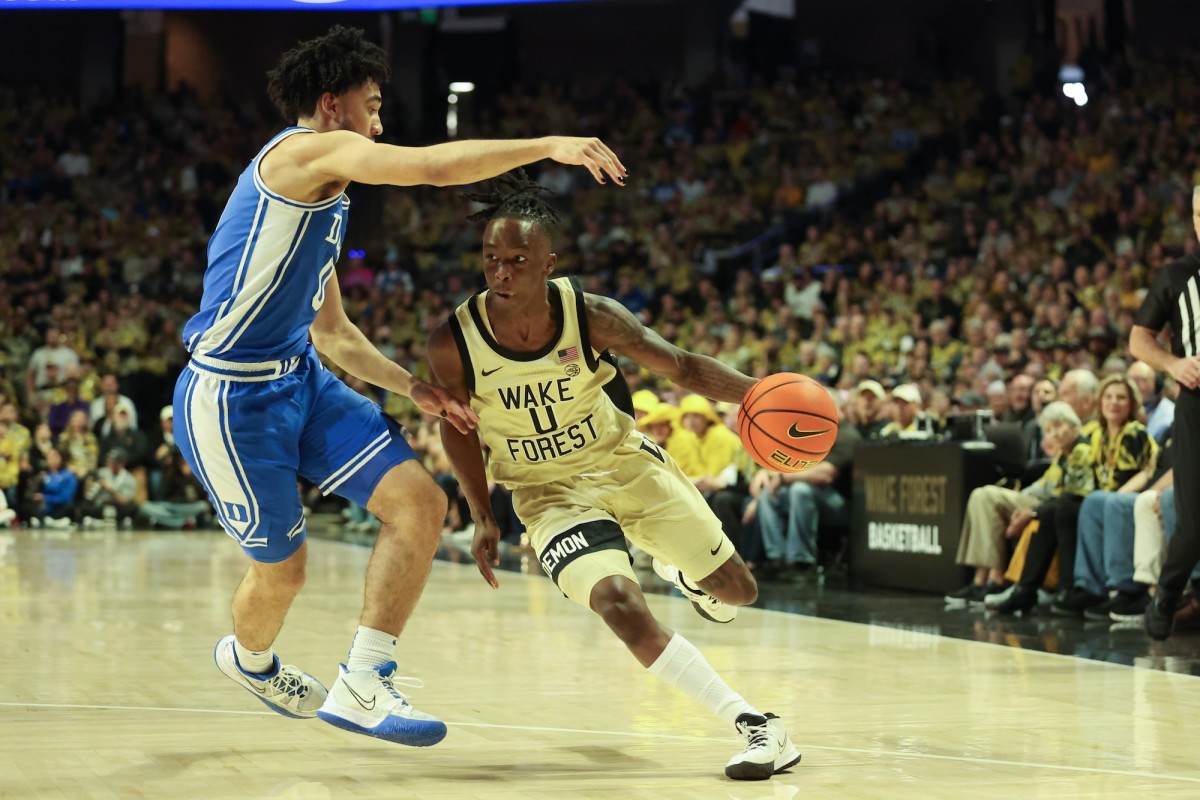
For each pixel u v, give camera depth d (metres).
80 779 2.95
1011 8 18.91
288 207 2.91
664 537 3.29
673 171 18.08
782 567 8.68
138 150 19.33
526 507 3.32
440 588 7.63
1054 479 6.62
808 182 17.30
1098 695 4.17
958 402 9.10
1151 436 6.60
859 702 4.04
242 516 3.08
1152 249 12.09
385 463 3.10
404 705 2.95
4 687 4.24
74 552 10.20
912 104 18.08
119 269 17.62
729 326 14.12
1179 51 18.28
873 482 7.84
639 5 20.98
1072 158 15.33
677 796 2.80
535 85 20.64
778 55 20.56
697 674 3.04
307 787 2.88
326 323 3.31
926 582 7.36
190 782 2.93
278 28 21.38
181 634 5.57
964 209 15.45
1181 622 5.96
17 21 20.83
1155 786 2.92
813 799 2.78
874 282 14.57
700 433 8.99
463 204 18.39
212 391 3.02
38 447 13.53
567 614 6.34
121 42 21.05
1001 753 3.29
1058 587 6.62
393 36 21.08
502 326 3.14
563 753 3.28
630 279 15.97
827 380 11.43
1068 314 11.59
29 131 19.50
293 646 5.22
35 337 15.67
